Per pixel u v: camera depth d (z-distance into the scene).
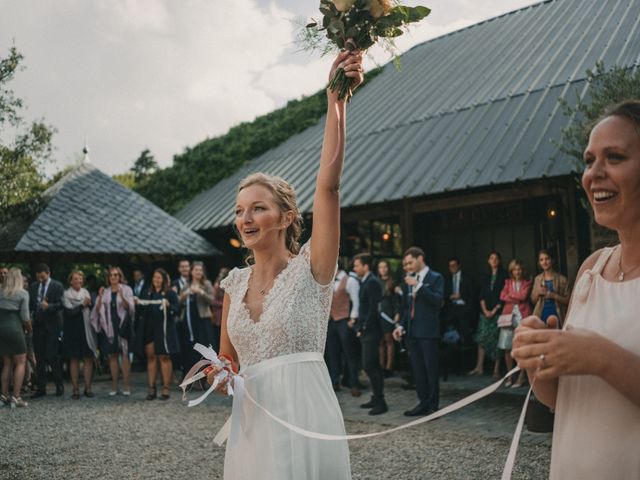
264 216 2.16
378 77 15.89
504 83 11.57
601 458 1.23
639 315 1.26
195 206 15.77
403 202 11.09
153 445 5.84
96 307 9.19
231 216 13.88
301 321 2.03
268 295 2.10
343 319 8.41
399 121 12.56
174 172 17.78
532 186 9.93
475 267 12.23
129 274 15.62
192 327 9.92
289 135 16.61
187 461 5.21
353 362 8.39
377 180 10.85
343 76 1.98
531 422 4.54
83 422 7.09
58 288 9.21
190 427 6.61
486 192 10.55
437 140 11.02
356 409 7.37
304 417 1.95
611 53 10.20
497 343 9.66
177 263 16.00
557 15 13.21
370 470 4.75
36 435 6.45
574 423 1.31
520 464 4.73
